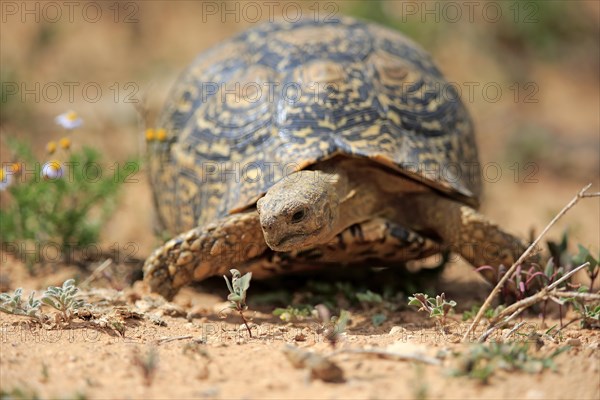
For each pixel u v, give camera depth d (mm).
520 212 11398
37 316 5633
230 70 7840
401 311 6520
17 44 15758
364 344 5090
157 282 6582
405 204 6941
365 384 4355
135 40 16656
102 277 7508
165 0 17375
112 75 15680
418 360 4605
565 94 16688
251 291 7246
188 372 4586
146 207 10336
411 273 7438
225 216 6586
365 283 7301
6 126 12523
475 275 8039
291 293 7156
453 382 4371
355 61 7410
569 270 6559
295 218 5789
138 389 4336
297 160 6445
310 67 7258
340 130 6750
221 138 7184
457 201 6969
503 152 13672
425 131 7137
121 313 5852
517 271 6102
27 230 8055
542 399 4254
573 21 17859
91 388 4332
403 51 7910
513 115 15078
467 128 7758
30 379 4441
